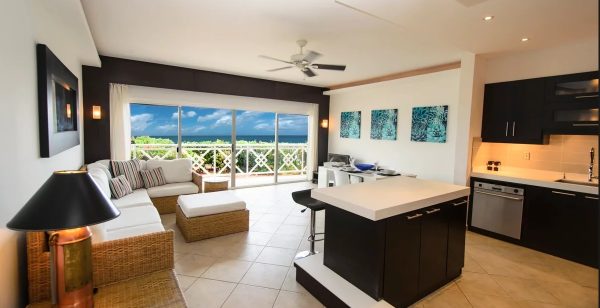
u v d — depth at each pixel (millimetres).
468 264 2959
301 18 2994
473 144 3906
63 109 2709
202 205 3504
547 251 3223
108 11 2896
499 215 3604
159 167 4777
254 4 2697
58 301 1237
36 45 1996
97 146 4836
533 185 3299
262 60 4797
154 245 1704
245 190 6270
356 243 2109
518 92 3643
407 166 5645
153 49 4273
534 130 3521
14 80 1583
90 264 1313
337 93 7117
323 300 2205
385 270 1971
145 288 1550
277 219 4289
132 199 3686
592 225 2916
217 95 5930
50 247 1229
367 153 6531
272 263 2898
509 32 2939
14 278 1363
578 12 2445
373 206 1906
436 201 2244
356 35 3473
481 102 3951
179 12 2904
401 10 2453
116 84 4895
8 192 1467
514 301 2340
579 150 3410
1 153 1398
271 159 8344
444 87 4969
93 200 1227
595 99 3055
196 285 2479
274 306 2207
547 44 3303
